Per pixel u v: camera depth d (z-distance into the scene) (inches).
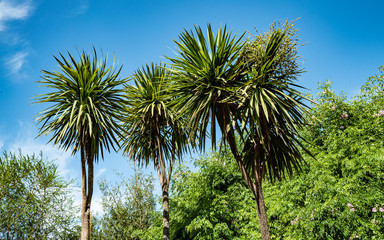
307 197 255.4
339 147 269.1
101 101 258.5
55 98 246.8
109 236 485.7
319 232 222.2
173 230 348.5
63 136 231.0
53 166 410.6
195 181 358.0
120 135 256.8
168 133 311.6
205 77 178.7
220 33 188.5
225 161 395.5
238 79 183.8
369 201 209.9
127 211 499.5
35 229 377.4
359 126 278.1
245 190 365.1
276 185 313.6
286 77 172.4
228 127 176.9
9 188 376.8
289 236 249.8
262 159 186.1
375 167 226.7
